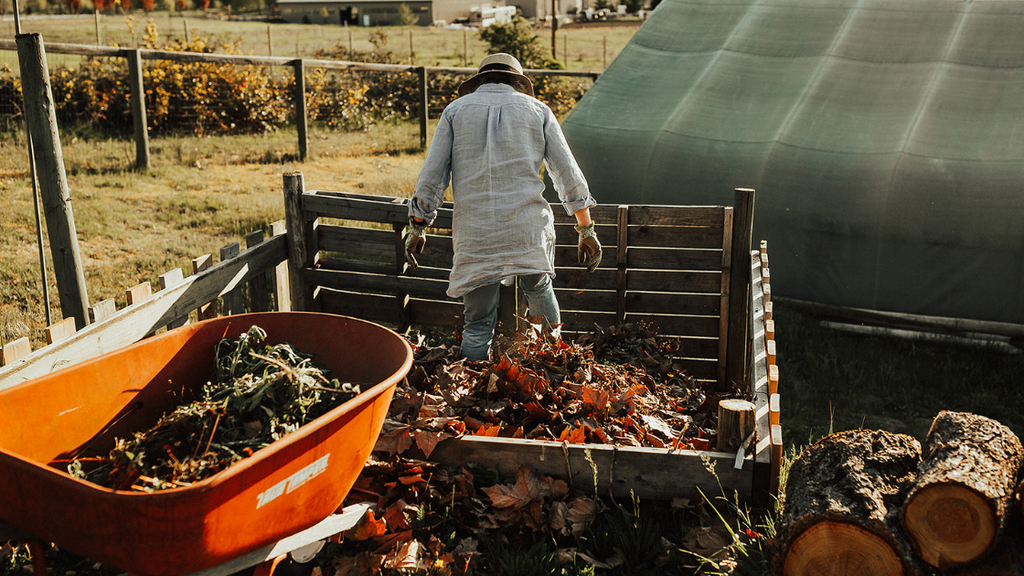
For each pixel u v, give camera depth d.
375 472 3.27
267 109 15.34
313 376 2.83
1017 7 7.77
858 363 6.01
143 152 11.31
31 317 5.70
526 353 4.04
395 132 15.96
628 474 3.21
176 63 14.94
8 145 11.51
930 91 7.35
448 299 5.29
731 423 3.10
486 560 2.96
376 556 2.87
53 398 2.62
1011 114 6.91
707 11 9.32
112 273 6.84
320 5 54.06
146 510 2.00
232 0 72.69
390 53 26.02
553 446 3.24
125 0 60.47
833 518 2.48
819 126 7.48
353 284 5.27
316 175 11.61
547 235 4.21
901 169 6.75
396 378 2.68
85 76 14.45
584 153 8.42
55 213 4.66
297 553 2.72
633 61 9.20
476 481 3.30
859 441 2.77
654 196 7.97
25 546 2.95
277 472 2.27
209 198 9.70
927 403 5.44
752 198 4.89
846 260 7.00
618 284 5.25
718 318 5.19
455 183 4.16
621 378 4.24
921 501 2.37
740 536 2.93
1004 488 2.38
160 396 3.00
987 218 6.39
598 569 2.96
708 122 8.02
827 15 8.55
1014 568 2.33
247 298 5.72
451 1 52.81
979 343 6.37
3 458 2.10
